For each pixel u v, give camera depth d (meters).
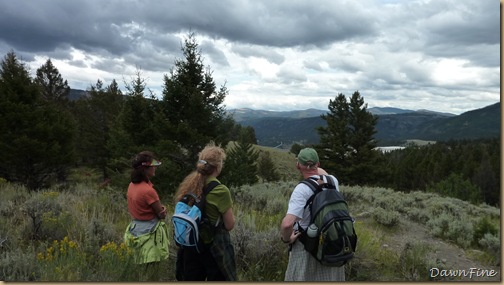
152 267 4.44
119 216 7.59
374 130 34.66
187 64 11.38
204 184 3.37
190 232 3.24
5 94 17.23
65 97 44.47
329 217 3.10
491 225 8.43
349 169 32.97
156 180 10.15
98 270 3.98
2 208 6.72
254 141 84.12
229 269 3.37
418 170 49.94
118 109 26.06
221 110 11.72
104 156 27.08
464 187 25.44
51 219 5.42
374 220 9.45
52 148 17.12
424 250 6.09
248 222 5.93
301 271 3.32
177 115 11.17
